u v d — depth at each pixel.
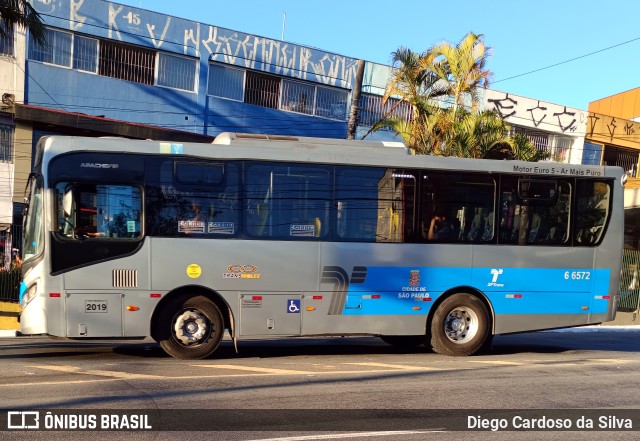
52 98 21.86
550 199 11.50
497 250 11.19
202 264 9.95
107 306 9.62
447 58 20.52
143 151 9.90
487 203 11.21
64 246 9.53
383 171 10.77
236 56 25.12
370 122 27.94
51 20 21.69
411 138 20.39
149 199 9.85
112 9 22.77
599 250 11.68
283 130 26.20
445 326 11.05
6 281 16.03
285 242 10.27
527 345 13.71
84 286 9.56
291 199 10.35
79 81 22.31
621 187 11.89
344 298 10.48
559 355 11.81
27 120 20.95
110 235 9.70
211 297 10.12
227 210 10.11
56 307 9.47
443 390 8.05
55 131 21.70
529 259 11.34
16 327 15.66
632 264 20.73
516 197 11.34
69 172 9.64
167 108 23.91
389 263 10.69
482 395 7.83
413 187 10.88
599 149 32.75
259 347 12.20
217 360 10.14
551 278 11.43
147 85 23.55
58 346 11.91
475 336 11.12
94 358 10.20
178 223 9.91
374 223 10.67
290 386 8.05
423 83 21.03
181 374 8.71
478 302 11.12
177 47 24.02
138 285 9.73
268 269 10.17
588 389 8.40
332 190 10.52
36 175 10.07
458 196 11.08
